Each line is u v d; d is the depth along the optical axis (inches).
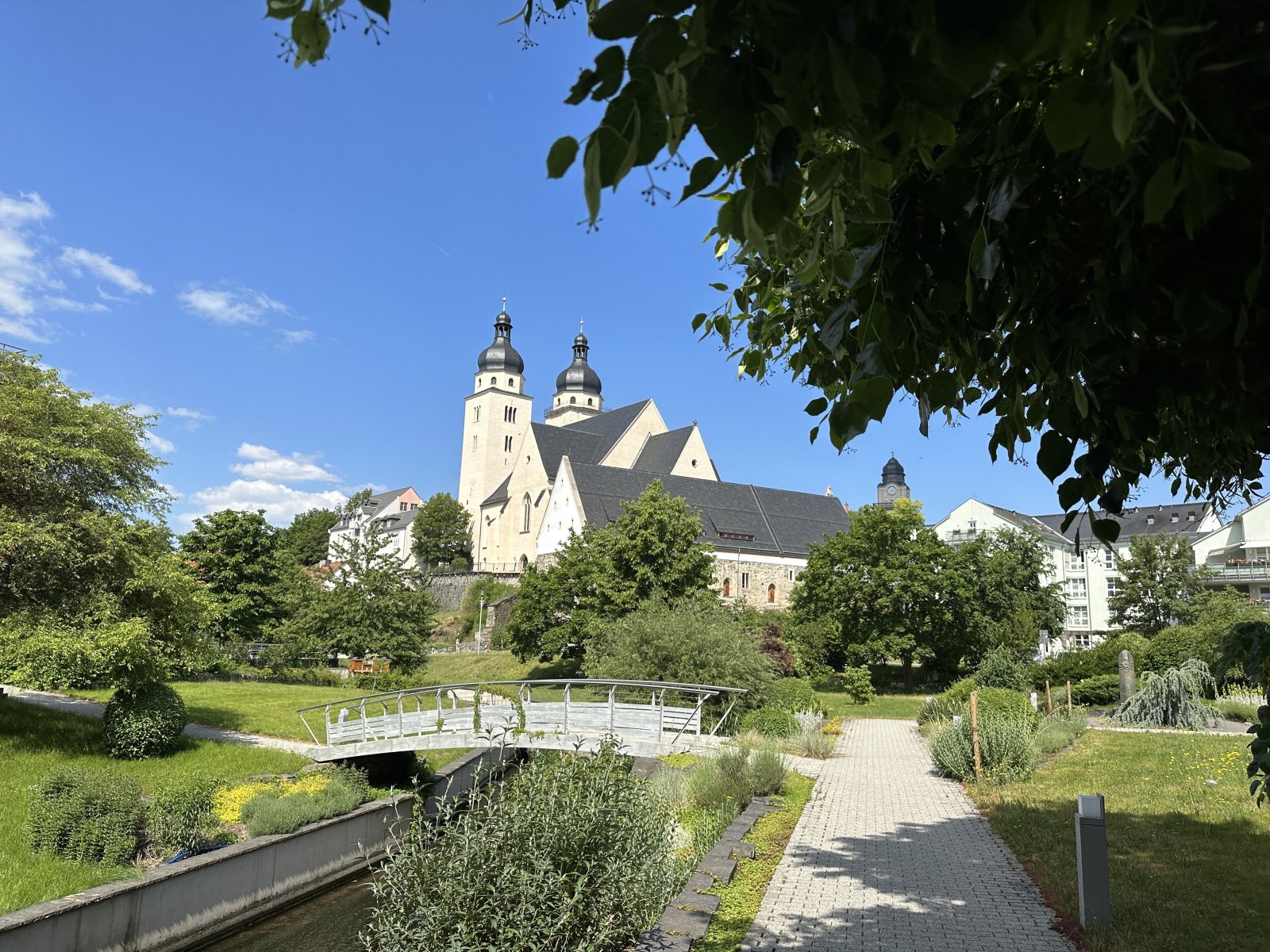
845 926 288.5
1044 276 81.6
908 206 73.1
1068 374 79.8
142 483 828.0
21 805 535.8
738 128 45.2
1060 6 36.0
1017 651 1670.8
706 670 870.4
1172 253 70.7
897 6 41.8
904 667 1711.4
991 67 37.9
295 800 564.4
